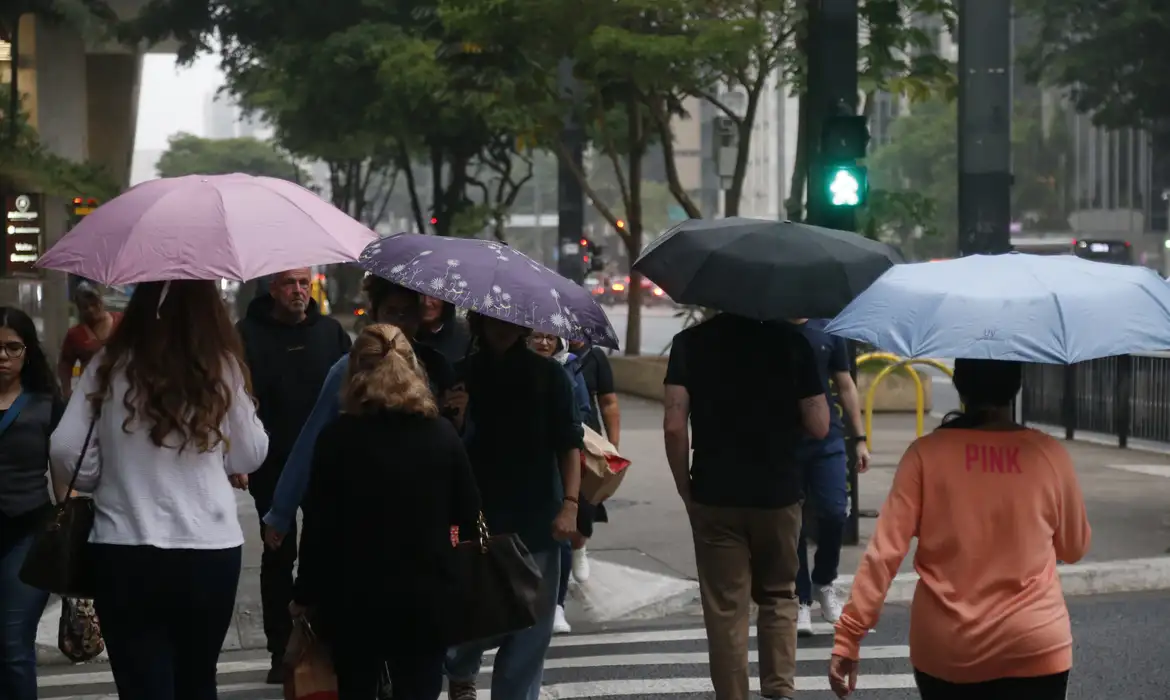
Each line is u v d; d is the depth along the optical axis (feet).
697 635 33.55
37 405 22.50
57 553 17.94
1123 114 180.65
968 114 58.49
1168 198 317.83
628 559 41.01
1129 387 67.41
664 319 262.67
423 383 18.22
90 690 29.45
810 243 23.15
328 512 17.89
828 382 31.68
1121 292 15.71
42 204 87.30
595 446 26.37
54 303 90.58
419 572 17.72
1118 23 172.24
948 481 16.17
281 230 19.40
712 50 79.15
